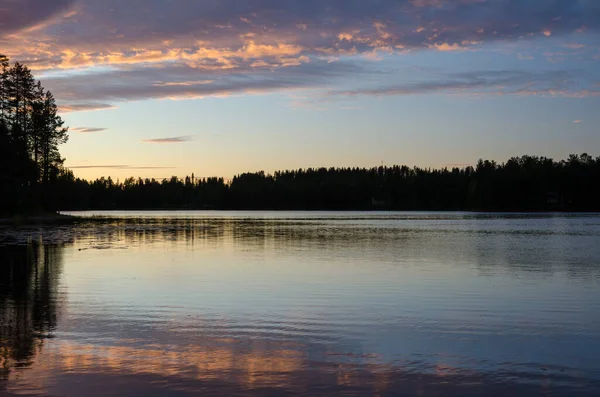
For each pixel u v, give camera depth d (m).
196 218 115.75
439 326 13.85
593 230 65.25
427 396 8.93
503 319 14.70
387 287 20.09
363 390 9.16
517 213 162.75
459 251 35.44
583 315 15.27
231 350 11.48
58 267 25.33
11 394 8.89
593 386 9.45
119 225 73.62
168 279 21.86
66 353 11.14
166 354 11.13
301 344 12.05
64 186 109.31
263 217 125.56
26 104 85.56
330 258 30.50
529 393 9.11
